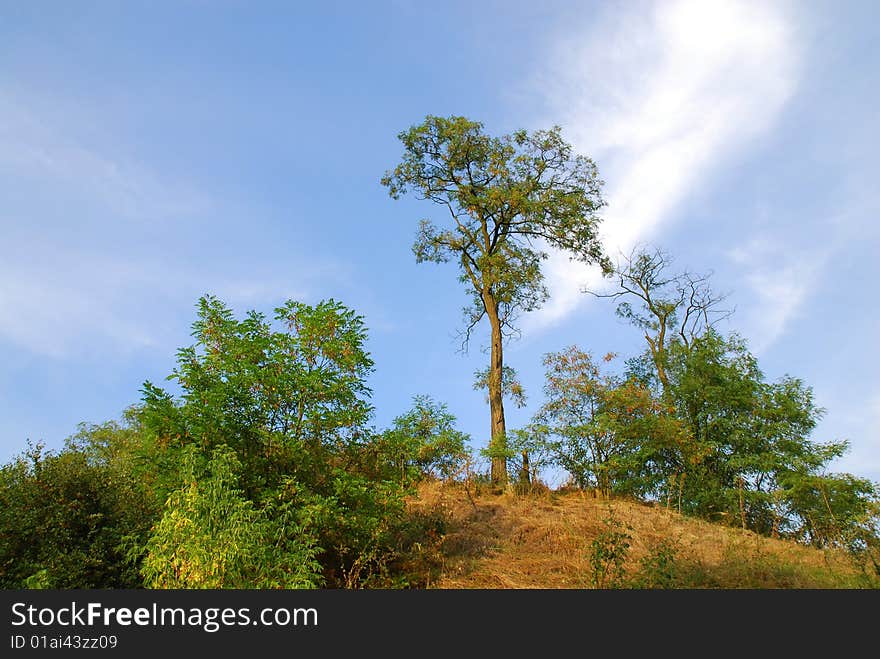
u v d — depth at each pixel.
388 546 10.84
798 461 17.78
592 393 19.14
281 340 10.51
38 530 9.37
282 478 9.71
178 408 9.66
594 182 23.45
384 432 11.17
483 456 18.25
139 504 10.48
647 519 14.60
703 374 20.33
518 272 22.55
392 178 23.67
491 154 23.05
